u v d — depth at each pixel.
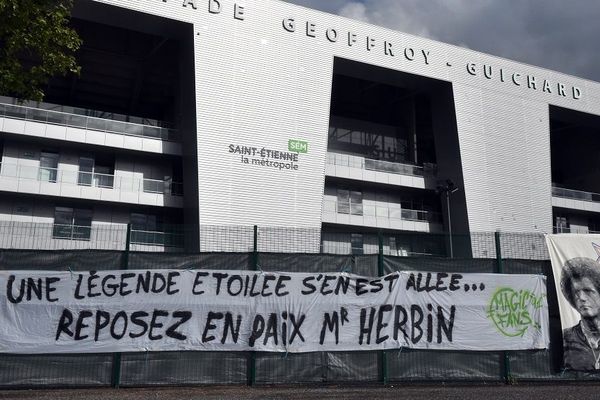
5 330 10.84
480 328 12.16
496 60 47.28
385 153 49.22
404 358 11.83
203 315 11.48
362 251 18.88
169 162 40.12
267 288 11.76
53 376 10.84
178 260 11.70
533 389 11.21
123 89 43.88
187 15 37.06
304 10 41.00
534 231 45.25
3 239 18.42
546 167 47.31
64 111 39.25
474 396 10.27
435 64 44.38
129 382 11.01
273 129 38.25
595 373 12.20
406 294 12.14
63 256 11.36
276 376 11.40
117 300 11.32
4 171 34.38
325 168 41.94
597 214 54.06
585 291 12.52
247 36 38.72
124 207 38.16
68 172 35.91
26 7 10.62
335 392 10.66
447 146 45.12
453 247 13.76
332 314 11.83
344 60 41.56
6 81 10.80
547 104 48.69
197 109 36.38
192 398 9.84
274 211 37.19
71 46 11.56
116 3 34.91
